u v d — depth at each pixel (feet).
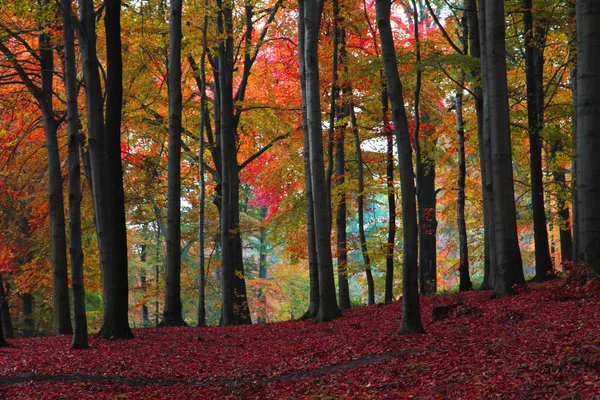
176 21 63.16
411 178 38.29
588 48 38.32
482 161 62.13
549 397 21.01
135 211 85.87
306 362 37.11
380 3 38.32
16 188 81.97
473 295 55.31
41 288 97.66
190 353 44.14
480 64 54.75
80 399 29.43
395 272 99.60
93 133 47.96
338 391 28.35
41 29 62.64
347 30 74.38
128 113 78.43
